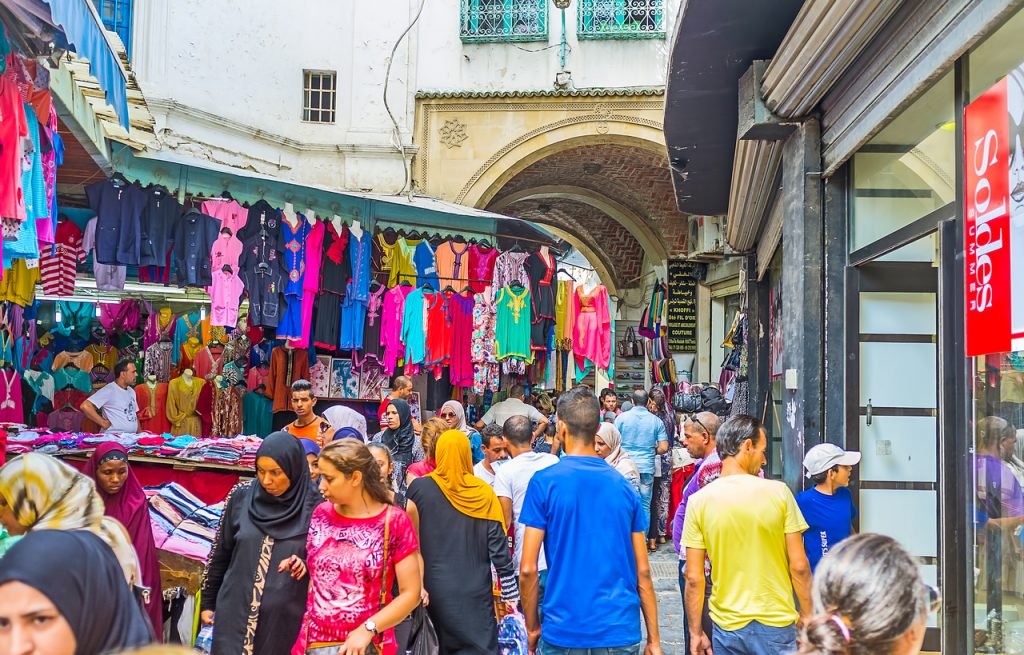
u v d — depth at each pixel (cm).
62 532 165
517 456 524
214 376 1063
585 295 1196
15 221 415
